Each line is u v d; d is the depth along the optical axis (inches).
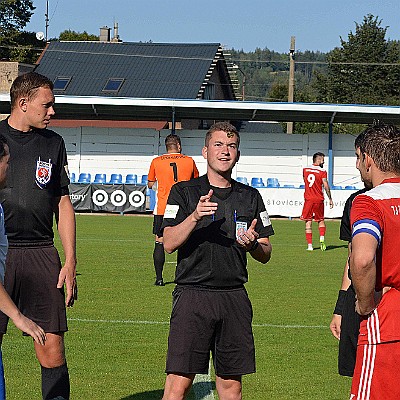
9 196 297.9
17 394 352.8
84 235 1167.6
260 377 389.7
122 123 1979.6
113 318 530.3
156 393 357.1
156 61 2317.9
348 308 287.3
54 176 307.1
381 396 215.8
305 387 372.8
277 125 3353.8
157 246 682.2
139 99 1679.4
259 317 544.4
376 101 3417.8
